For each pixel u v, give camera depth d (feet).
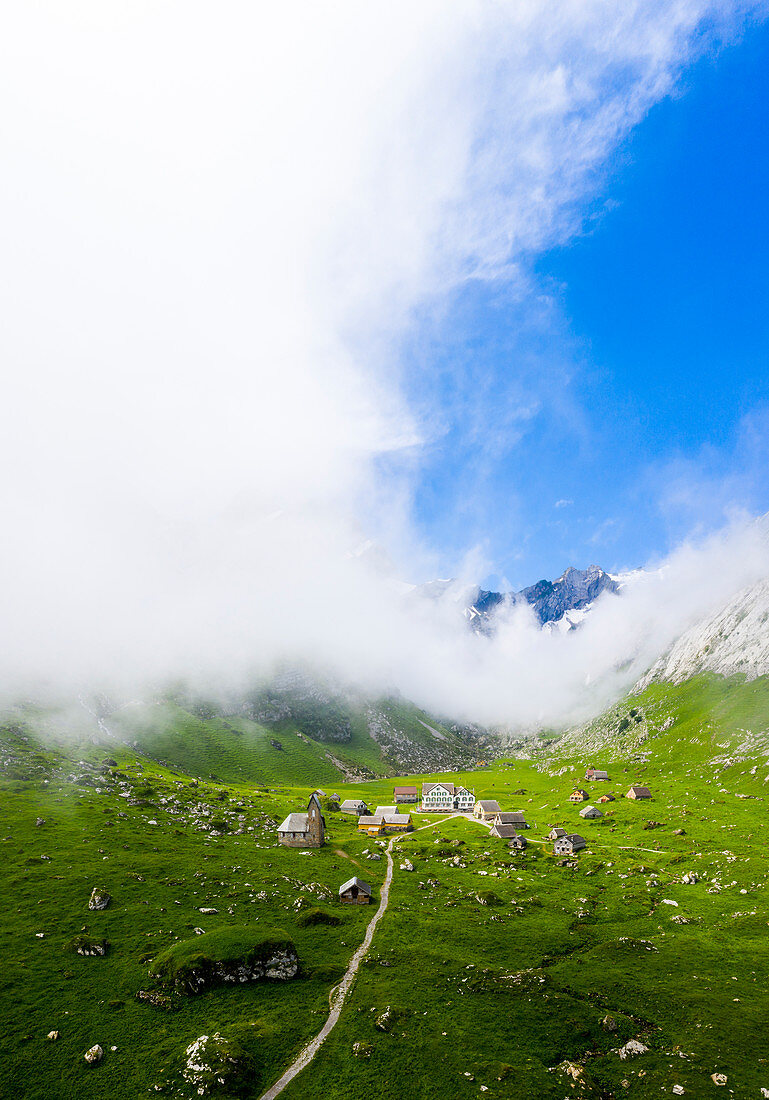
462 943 241.96
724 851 344.49
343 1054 165.68
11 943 209.05
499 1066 160.56
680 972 215.10
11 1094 145.79
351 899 287.89
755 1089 150.41
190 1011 181.78
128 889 260.42
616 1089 155.02
